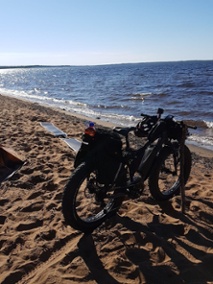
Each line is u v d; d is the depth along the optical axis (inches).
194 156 353.1
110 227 156.1
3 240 148.9
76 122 506.3
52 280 122.5
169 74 3174.2
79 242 144.4
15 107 675.4
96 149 144.5
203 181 221.1
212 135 480.1
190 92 1192.2
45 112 669.3
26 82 3006.9
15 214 172.4
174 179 209.6
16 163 244.4
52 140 325.4
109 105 934.4
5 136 336.5
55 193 192.5
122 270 127.1
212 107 786.2
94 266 129.8
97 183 150.9
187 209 176.6
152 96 1135.6
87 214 167.0
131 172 156.5
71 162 250.8
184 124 169.0
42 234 151.7
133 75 3307.1
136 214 167.3
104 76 3474.4
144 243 143.6
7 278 124.9
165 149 171.9
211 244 144.9
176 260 133.0
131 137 431.2
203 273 126.0
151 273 125.4
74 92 1571.1
